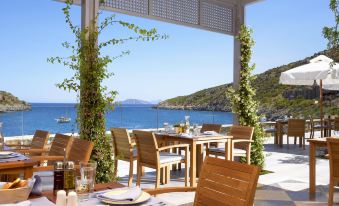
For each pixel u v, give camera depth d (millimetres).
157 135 5629
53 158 3207
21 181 1621
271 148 9398
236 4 6965
